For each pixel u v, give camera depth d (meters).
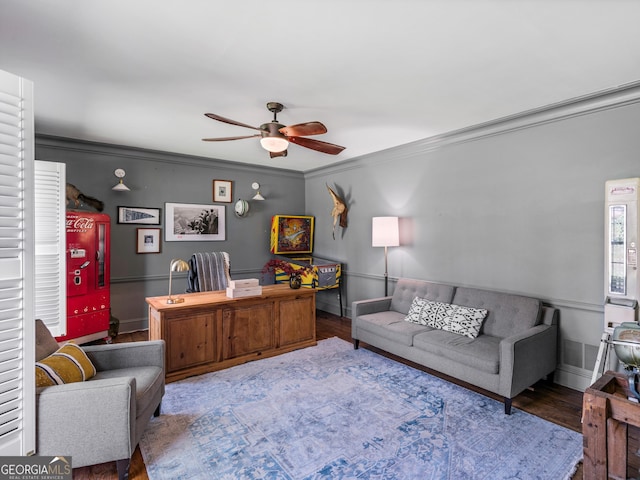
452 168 3.85
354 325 3.83
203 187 5.16
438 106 3.00
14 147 1.36
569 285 2.95
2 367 1.34
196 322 3.13
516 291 3.30
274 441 2.14
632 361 1.32
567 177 2.96
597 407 1.28
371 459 1.97
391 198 4.59
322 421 2.37
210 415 2.44
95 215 3.86
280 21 1.78
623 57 2.15
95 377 2.10
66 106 3.01
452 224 3.86
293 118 3.31
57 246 3.34
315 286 4.98
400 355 3.28
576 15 1.72
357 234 5.16
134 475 1.84
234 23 1.80
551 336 2.88
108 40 1.97
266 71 2.35
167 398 2.69
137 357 2.33
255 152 4.77
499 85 2.57
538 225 3.15
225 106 3.01
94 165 4.30
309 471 1.87
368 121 3.41
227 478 1.81
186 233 5.02
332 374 3.16
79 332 3.68
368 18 1.75
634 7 1.65
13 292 1.36
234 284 3.37
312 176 6.07
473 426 2.31
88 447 1.70
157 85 2.57
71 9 1.68
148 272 4.70
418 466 1.91
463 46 2.03
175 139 4.11
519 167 3.27
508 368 2.45
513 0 1.61
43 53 2.12
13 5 1.64
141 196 4.64
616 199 2.51
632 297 2.45
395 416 2.43
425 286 3.82
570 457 2.00
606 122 2.73
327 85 2.57
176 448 2.07
